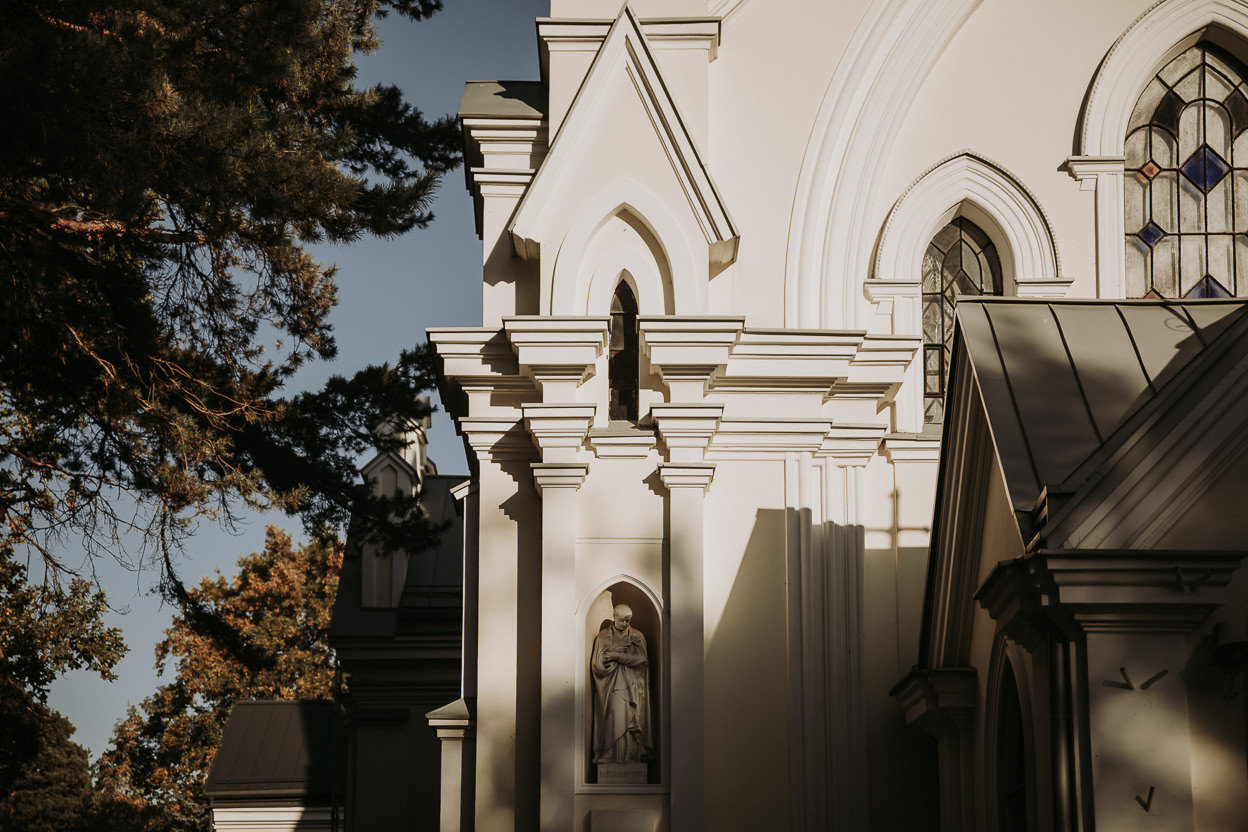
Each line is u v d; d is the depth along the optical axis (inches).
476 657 565.3
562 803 503.8
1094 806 335.0
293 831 1079.6
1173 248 601.6
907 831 522.6
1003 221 589.9
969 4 599.5
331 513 794.2
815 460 552.7
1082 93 602.5
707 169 553.9
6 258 592.4
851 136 585.0
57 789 1865.2
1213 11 604.7
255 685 1758.1
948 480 447.8
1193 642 343.6
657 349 535.8
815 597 538.3
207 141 542.0
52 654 1055.0
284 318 725.9
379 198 629.3
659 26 575.8
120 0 564.1
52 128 511.5
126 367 652.7
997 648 424.8
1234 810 334.3
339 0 749.3
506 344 548.4
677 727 511.8
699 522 528.4
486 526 540.1
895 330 577.9
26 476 721.0
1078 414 389.4
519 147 576.1
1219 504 350.6
